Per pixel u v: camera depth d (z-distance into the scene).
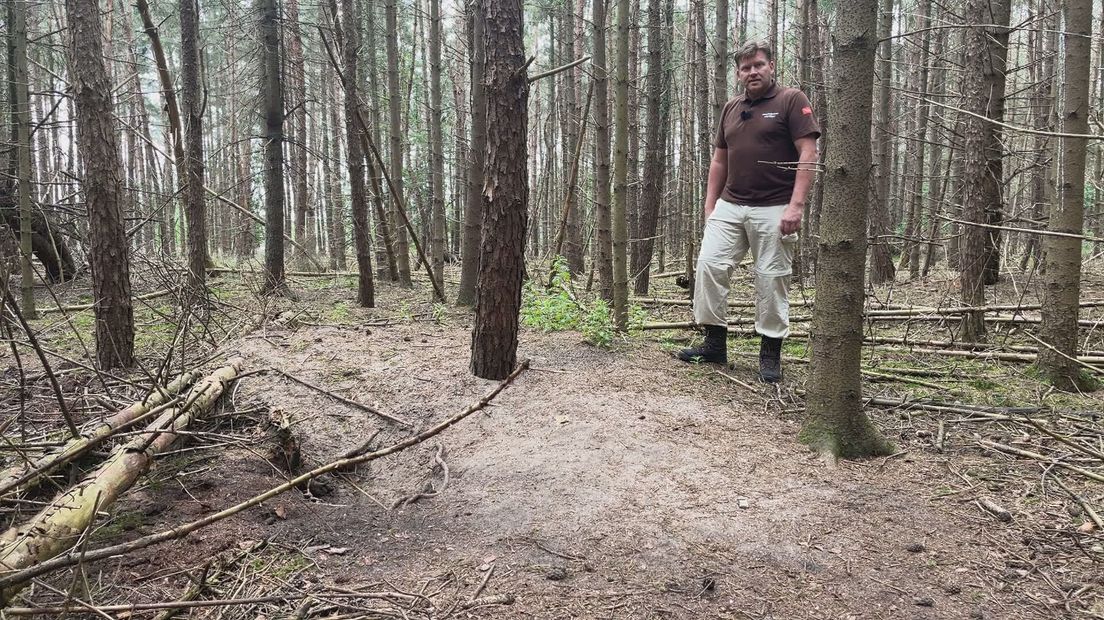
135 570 2.38
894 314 6.20
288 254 15.11
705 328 5.00
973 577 2.38
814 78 11.17
